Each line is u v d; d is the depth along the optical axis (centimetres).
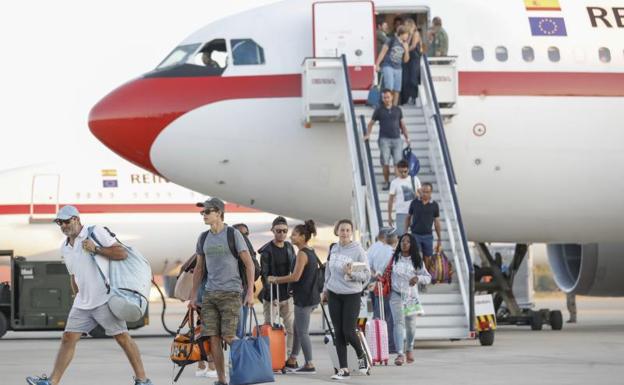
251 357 1209
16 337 2728
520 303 3234
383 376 1374
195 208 3697
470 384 1259
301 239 1426
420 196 1834
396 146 1978
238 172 2164
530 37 2203
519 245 2555
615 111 2197
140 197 3669
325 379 1358
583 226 2281
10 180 3666
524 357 1680
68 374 1488
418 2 2205
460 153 2162
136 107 2155
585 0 2283
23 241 3628
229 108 2133
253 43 2175
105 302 1125
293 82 2139
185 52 2216
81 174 3688
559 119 2178
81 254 1127
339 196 2178
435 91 2119
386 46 2091
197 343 1231
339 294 1338
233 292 1207
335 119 2106
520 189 2206
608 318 3569
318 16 2125
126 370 1555
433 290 1973
